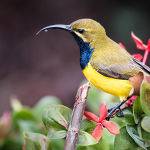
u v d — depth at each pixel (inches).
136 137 296.4
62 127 298.8
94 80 383.6
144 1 1042.7
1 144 408.8
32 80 964.6
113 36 1039.0
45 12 1085.1
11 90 940.0
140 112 297.0
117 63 371.6
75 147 283.3
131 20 1037.8
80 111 291.0
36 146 298.8
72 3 1102.4
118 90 367.9
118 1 1066.7
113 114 331.6
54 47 1027.3
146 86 281.3
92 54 391.2
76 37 402.6
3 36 1038.4
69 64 995.9
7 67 996.6
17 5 1081.4
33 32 1055.0
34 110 420.8
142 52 1006.4
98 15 1079.0
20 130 409.4
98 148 307.6
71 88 943.0
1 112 896.9
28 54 1017.5
